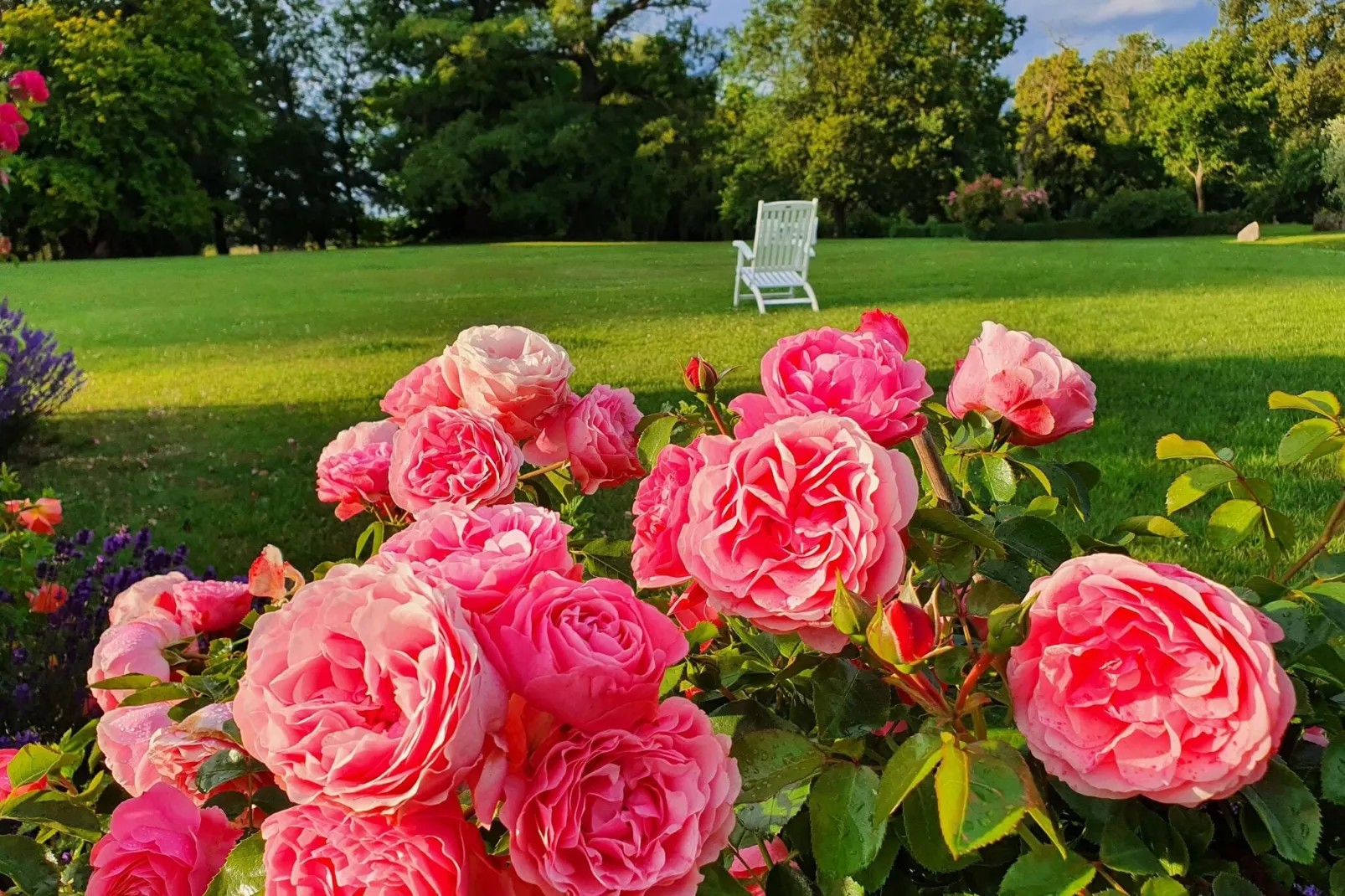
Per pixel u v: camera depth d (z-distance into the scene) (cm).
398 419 113
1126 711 52
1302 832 58
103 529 389
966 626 74
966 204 2348
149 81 2617
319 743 51
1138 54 3028
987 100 2861
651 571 72
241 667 84
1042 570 94
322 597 56
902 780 54
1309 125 2673
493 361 100
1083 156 2928
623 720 56
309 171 3105
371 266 1770
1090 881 61
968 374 89
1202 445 85
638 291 1220
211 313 1141
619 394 113
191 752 73
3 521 218
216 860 69
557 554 66
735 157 2938
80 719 201
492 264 1758
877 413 75
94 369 780
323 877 55
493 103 3088
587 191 2998
